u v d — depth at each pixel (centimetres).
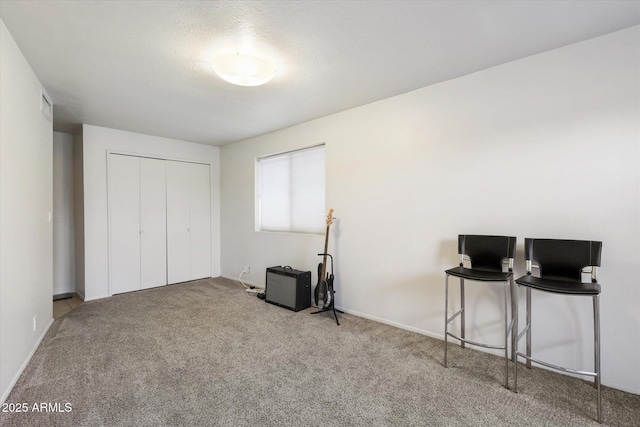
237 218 500
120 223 425
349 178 341
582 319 209
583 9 174
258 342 267
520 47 215
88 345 258
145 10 173
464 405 181
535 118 227
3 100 184
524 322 233
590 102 206
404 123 297
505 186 240
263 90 288
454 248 267
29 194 235
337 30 194
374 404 182
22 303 217
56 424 162
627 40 194
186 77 258
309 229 400
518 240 235
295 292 351
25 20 181
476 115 254
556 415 173
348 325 307
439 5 170
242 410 176
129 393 191
